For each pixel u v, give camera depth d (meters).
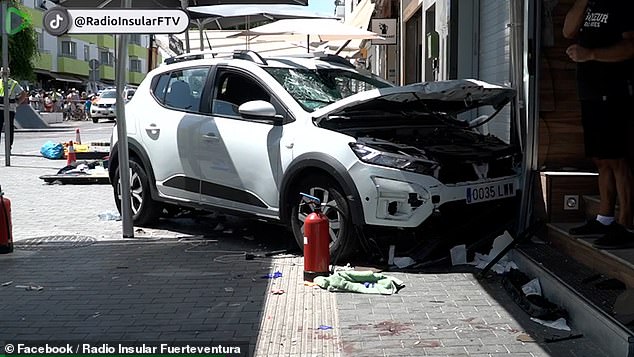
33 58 35.66
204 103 9.17
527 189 7.89
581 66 6.53
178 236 9.66
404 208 7.32
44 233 9.91
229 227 10.17
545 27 7.86
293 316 6.27
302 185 7.98
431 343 5.60
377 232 7.72
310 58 9.80
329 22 17.11
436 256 7.95
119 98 9.24
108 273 7.73
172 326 6.03
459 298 6.73
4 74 18.39
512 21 8.19
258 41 20.39
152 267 7.98
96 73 37.53
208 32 19.16
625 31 6.22
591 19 6.36
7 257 8.48
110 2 12.57
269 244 9.12
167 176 9.50
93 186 14.96
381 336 5.76
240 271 7.76
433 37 14.52
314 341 5.67
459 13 12.17
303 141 7.89
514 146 8.30
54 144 20.50
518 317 6.18
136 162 10.00
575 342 5.57
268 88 8.53
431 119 8.81
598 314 5.46
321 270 7.22
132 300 6.75
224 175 8.75
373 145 7.54
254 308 6.49
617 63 6.33
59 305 6.61
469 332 5.82
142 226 10.23
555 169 7.90
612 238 6.35
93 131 37.41
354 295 6.85
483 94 8.12
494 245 7.88
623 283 5.98
